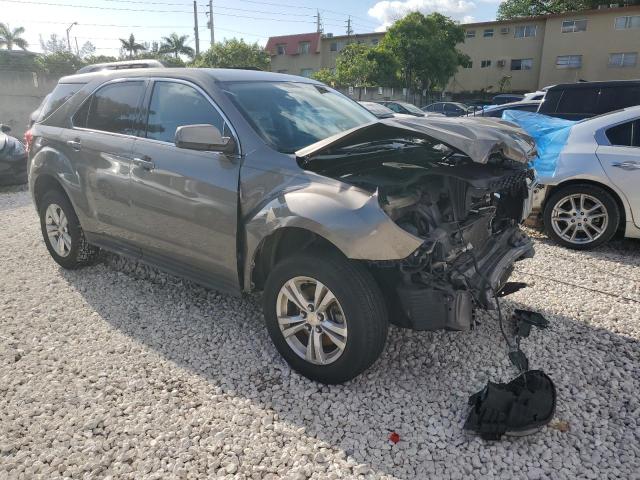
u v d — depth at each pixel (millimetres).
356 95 32188
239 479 2412
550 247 5758
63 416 2855
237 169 3293
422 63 34188
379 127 2883
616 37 35531
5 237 6266
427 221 2928
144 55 59219
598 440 2633
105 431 2732
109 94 4363
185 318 3977
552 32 37469
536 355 3406
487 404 2691
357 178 3061
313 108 3904
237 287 3430
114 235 4285
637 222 5355
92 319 3982
